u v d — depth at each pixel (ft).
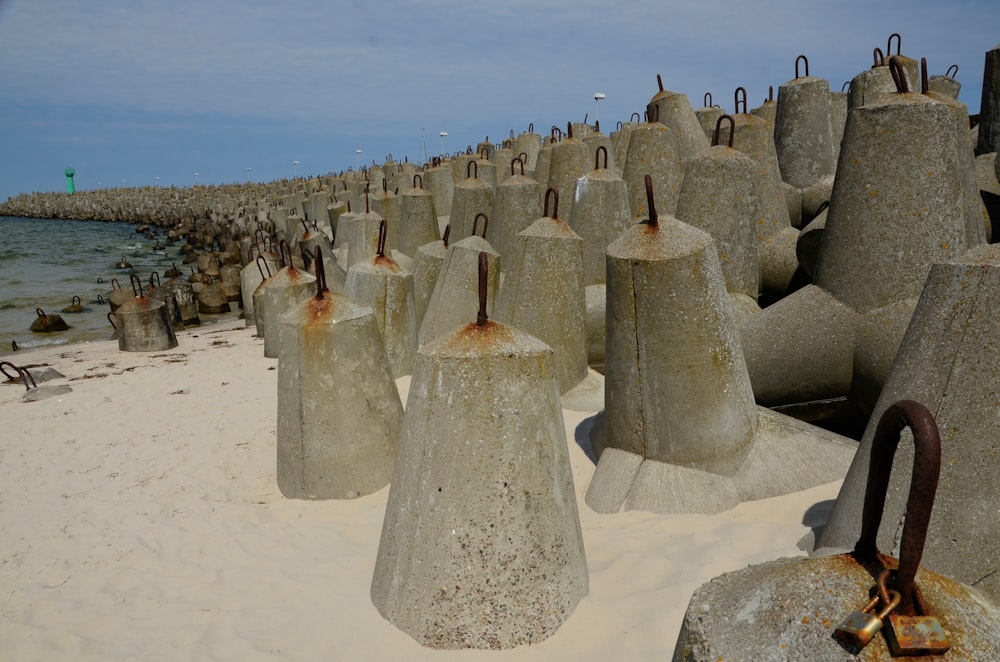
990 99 22.58
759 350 14.98
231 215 123.54
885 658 3.94
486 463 9.00
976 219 15.66
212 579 12.01
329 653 9.23
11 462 19.11
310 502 14.85
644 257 12.68
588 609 9.51
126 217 174.09
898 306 13.69
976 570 8.02
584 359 18.62
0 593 12.21
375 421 15.11
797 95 26.50
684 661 4.79
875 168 13.66
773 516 12.10
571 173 26.66
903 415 4.16
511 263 18.66
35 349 41.47
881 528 8.71
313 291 30.78
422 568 9.19
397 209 41.83
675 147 24.16
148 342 34.45
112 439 20.56
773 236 21.36
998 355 8.07
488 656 8.88
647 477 13.08
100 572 12.67
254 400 23.58
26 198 238.27
